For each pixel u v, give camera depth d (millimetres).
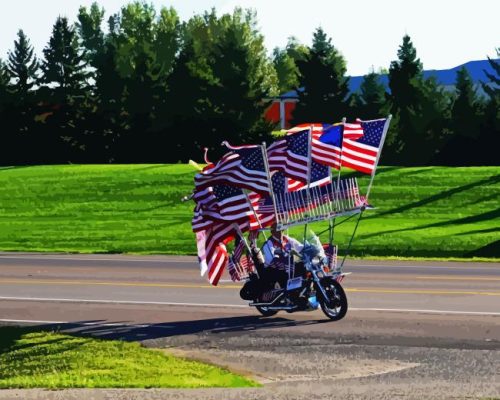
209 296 47969
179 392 26188
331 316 40281
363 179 133125
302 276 40625
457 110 176875
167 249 81188
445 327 38250
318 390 26922
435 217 110812
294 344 34938
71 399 25094
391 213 113125
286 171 41531
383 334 36750
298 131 41812
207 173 41094
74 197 127750
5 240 90375
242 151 41094
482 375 29266
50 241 89000
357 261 69000
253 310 43312
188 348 34406
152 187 133000
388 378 28891
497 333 36844
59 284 53125
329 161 41812
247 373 29875
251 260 41812
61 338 35781
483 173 135625
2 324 39469
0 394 25719
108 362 31000
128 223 105062
